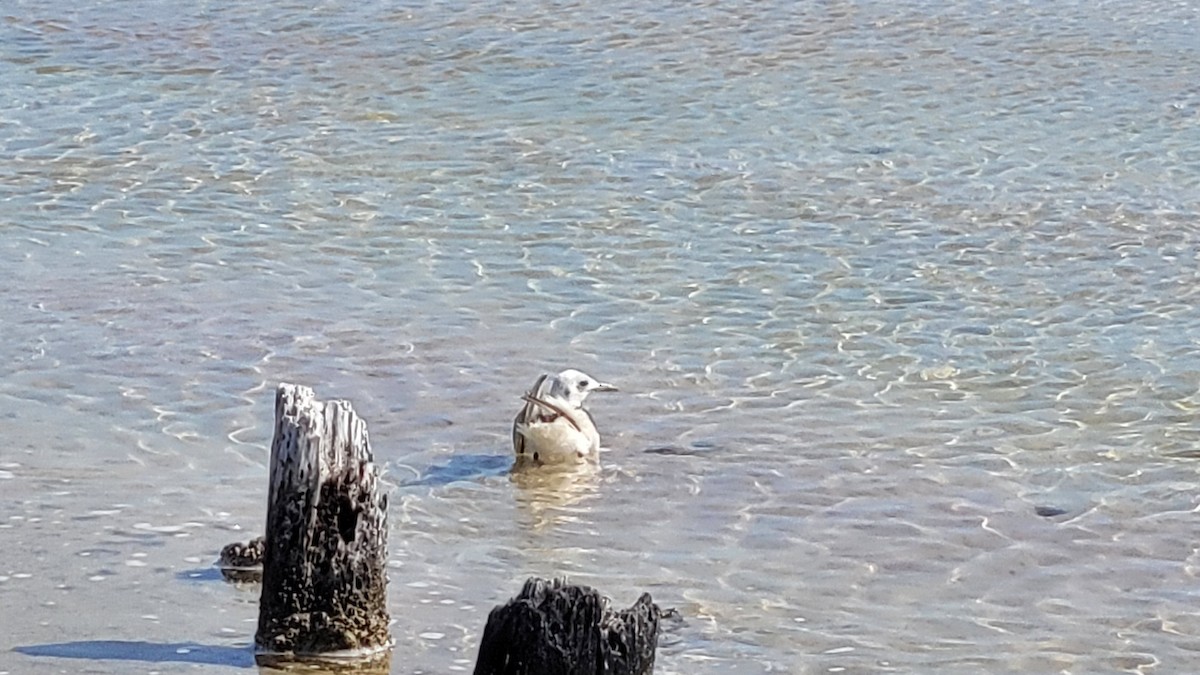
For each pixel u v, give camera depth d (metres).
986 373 17.56
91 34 34.59
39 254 21.20
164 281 20.17
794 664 11.06
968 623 11.88
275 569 10.68
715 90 30.70
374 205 23.75
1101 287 20.47
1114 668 11.23
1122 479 14.77
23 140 26.89
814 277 20.77
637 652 9.36
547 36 34.75
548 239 22.23
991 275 20.92
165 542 12.68
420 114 29.05
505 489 14.36
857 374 17.50
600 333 18.69
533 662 9.25
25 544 12.53
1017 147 27.09
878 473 14.84
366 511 10.73
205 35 34.69
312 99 29.98
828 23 36.00
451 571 12.55
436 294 19.94
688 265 21.19
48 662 10.37
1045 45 34.19
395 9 37.19
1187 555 13.16
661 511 13.93
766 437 15.70
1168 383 17.23
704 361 17.84
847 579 12.60
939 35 35.03
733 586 12.42
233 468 14.59
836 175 25.45
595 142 27.28
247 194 24.22
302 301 19.55
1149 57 33.22
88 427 15.52
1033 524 13.73
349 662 10.69
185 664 10.47
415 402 16.52
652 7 37.44
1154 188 24.83
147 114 28.73
